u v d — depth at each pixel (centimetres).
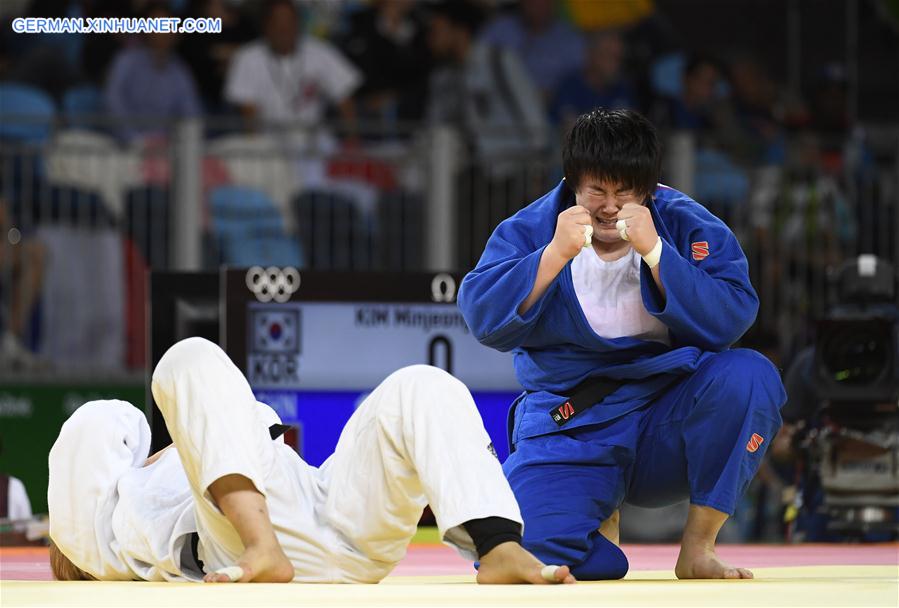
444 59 3709
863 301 2100
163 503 983
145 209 3036
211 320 1881
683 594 786
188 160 2970
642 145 1086
